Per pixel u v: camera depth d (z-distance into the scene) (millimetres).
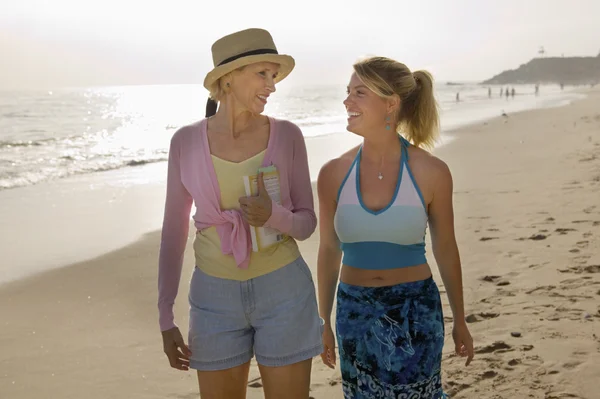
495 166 12914
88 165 16953
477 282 5359
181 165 2422
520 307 4703
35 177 14602
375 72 2500
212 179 2348
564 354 3873
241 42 2311
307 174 2543
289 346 2357
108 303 5527
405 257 2557
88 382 3947
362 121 2545
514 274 5492
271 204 2275
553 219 7434
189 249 7320
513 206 8438
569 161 12578
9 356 4371
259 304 2355
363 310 2545
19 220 9570
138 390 3826
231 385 2420
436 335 2539
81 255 7277
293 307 2375
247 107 2352
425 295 2545
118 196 11836
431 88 2703
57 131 32969
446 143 19641
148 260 7047
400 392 2494
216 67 2271
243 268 2346
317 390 3680
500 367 3775
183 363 2453
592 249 6062
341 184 2625
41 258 7172
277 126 2445
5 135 29578
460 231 7227
